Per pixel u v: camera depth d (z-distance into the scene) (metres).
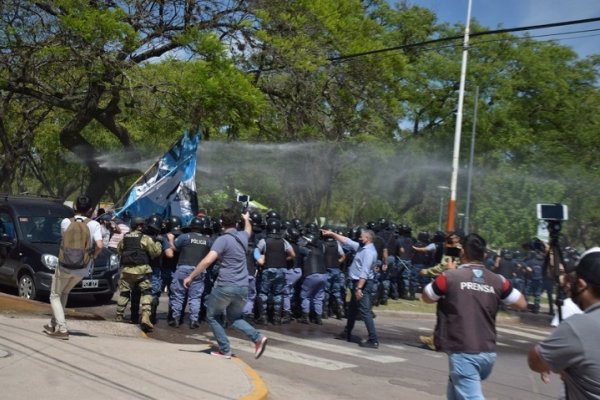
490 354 5.09
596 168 33.22
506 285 5.21
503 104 34.00
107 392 6.14
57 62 18.52
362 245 10.95
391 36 33.44
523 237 23.91
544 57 34.94
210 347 9.02
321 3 22.36
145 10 19.11
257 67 22.30
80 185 46.00
